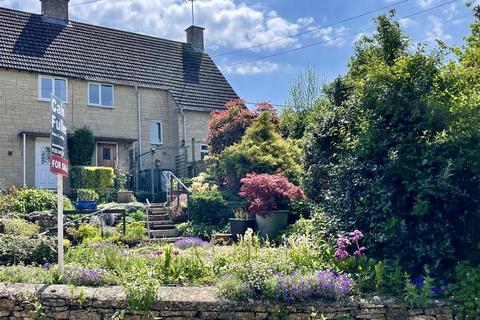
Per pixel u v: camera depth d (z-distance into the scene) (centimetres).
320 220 845
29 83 1903
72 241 1102
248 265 690
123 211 1200
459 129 689
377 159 762
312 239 833
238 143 1581
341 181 812
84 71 2050
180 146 2194
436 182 683
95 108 2066
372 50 1052
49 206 1304
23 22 2059
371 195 749
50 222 1158
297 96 2566
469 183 700
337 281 649
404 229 695
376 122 761
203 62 2542
